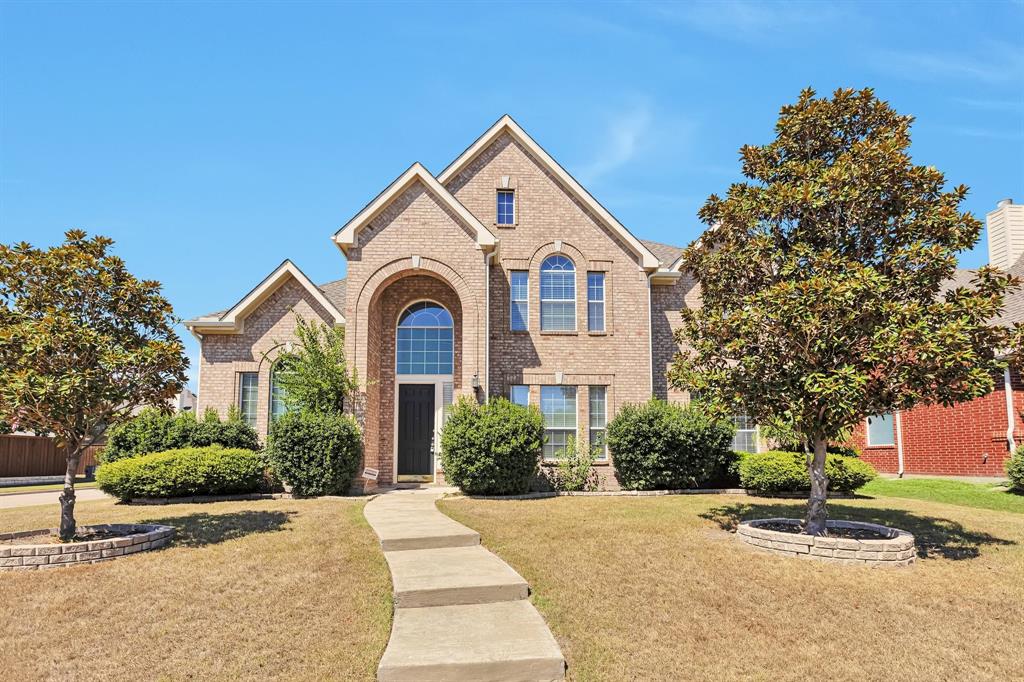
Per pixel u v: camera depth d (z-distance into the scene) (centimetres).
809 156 1070
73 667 608
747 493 1639
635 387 1883
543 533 1046
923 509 1355
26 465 3106
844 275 890
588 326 1908
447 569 830
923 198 966
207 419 1838
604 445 1831
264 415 1952
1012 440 1794
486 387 1703
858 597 765
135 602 750
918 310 862
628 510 1279
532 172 1966
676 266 2053
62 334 894
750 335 955
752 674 597
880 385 934
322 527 1097
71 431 962
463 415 1583
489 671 579
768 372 950
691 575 830
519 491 1584
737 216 1038
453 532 1008
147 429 1767
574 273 1930
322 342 1914
